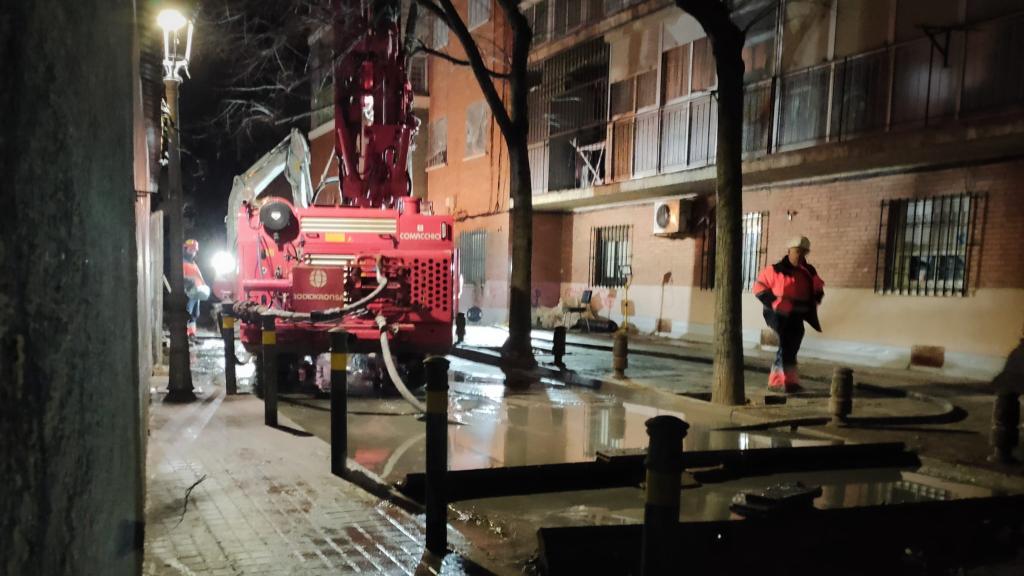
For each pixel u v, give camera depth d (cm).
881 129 1216
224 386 1060
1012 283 1102
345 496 530
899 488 635
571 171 2114
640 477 643
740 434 770
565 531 447
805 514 530
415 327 984
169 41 901
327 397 996
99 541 158
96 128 154
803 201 1459
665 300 1830
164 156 1152
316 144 3372
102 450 159
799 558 490
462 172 2614
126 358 189
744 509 538
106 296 164
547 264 2239
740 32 868
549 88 2148
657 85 1745
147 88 796
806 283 1004
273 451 648
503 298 2309
